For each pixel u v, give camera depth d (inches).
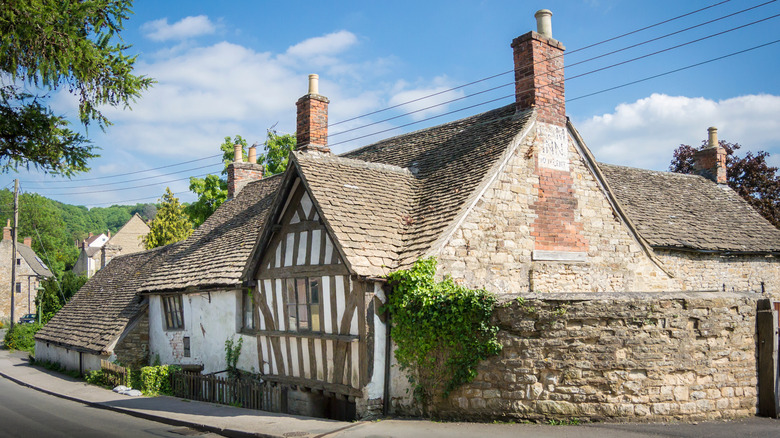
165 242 1643.7
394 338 400.5
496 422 347.9
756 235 714.8
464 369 362.3
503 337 351.6
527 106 505.4
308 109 700.7
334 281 433.4
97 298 969.5
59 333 929.5
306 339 460.8
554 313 339.6
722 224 715.4
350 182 488.1
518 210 463.5
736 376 346.0
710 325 342.0
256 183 908.6
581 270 496.7
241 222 740.0
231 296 575.5
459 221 422.9
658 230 629.9
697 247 623.8
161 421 461.7
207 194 1289.4
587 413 330.6
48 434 421.1
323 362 441.7
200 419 438.6
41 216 3029.0
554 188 490.9
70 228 4320.9
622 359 331.0
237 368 557.3
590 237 508.4
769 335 350.0
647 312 334.0
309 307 461.7
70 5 283.1
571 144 514.3
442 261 408.5
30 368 968.3
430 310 378.6
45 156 335.6
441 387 374.0
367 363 396.5
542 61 508.7
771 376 346.6
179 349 671.1
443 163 544.7
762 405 348.2
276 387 474.9
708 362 339.9
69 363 890.1
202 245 758.5
